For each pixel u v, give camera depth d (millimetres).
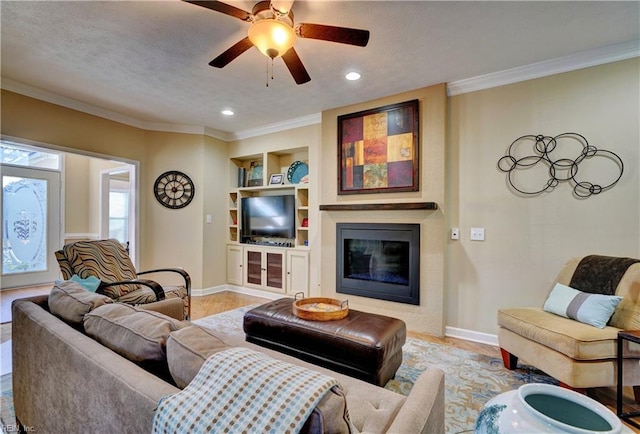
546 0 1913
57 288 1549
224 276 4922
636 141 2402
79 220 5668
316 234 4094
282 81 3061
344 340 1950
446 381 2189
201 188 4602
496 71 2836
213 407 682
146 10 2023
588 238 2551
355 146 3562
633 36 2295
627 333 1769
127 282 2498
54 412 1175
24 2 1938
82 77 2988
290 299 2719
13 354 1576
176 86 3178
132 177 4305
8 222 4742
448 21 2119
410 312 3207
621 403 1793
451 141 3123
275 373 731
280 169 4859
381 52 2521
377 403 1142
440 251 3064
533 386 883
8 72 2895
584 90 2572
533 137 2762
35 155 5062
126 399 829
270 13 1872
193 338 971
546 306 2305
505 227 2871
